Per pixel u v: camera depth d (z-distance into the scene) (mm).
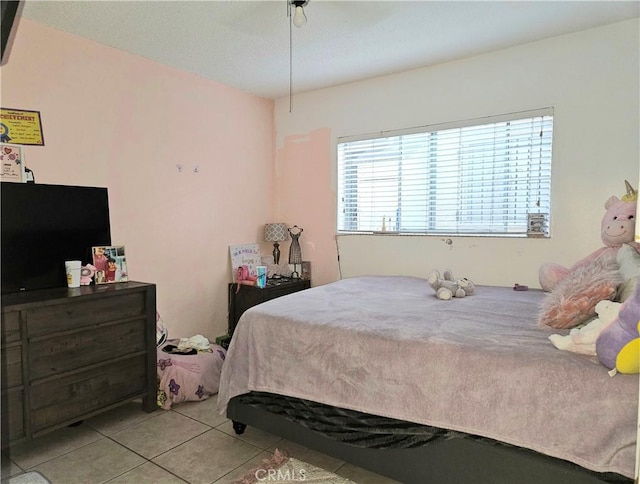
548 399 1368
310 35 2678
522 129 2941
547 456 1385
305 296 2502
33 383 1964
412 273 3418
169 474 1890
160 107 3143
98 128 2773
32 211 2309
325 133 3826
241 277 3641
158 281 3178
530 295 2547
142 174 3041
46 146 2516
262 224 4062
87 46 2705
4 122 2332
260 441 2189
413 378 1623
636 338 1217
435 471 1597
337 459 1976
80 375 2164
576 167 2740
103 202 2643
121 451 2080
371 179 3635
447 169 3260
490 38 2766
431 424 1573
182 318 3361
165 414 2496
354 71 3355
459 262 3201
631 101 2561
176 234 3293
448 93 3191
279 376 1981
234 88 3736
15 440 1900
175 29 2576
